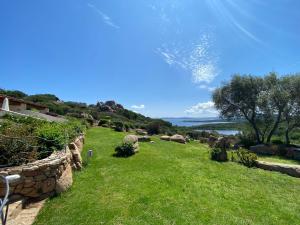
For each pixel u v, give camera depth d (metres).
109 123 34.34
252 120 26.67
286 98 23.11
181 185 9.22
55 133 9.41
